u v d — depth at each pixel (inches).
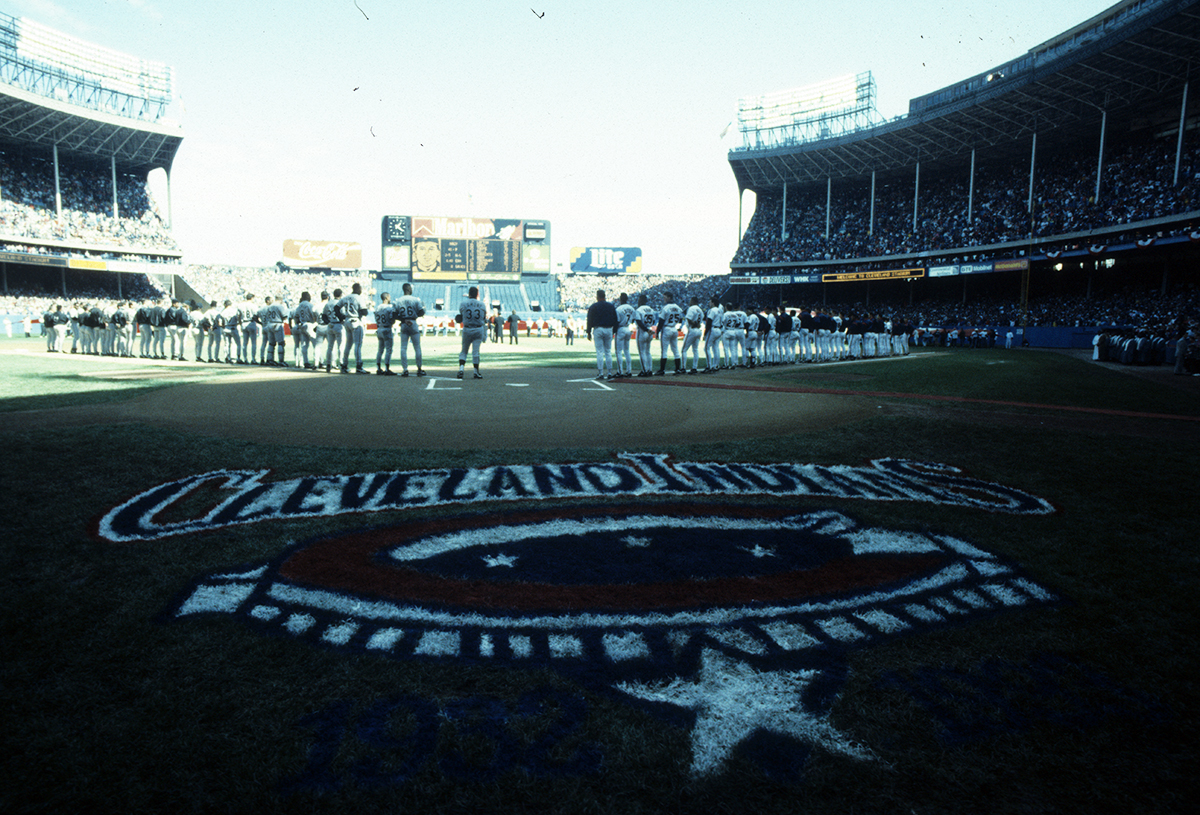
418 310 543.8
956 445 281.3
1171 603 124.0
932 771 77.5
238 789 72.9
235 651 101.0
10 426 287.9
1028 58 1646.2
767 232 2368.4
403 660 99.6
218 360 747.4
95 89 1909.4
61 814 68.6
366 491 192.5
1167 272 1421.0
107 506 173.6
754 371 708.0
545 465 228.7
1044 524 171.6
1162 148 1481.3
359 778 74.9
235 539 150.2
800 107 2150.6
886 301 2164.1
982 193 1884.8
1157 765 79.1
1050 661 102.4
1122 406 429.4
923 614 117.8
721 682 95.1
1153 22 1141.7
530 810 70.6
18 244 1815.9
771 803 72.2
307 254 3036.4
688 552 147.3
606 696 91.4
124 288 2148.1
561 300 2802.7
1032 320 1631.4
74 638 104.0
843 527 165.9
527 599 121.6
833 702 90.6
